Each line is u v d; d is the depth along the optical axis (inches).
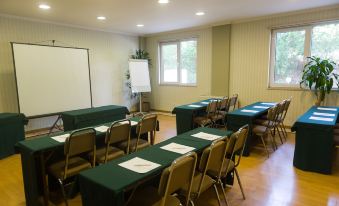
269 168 130.0
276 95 213.2
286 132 201.6
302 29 196.7
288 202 96.8
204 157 73.5
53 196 102.9
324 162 120.7
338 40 183.0
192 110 174.9
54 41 223.1
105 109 187.8
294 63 204.8
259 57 219.1
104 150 111.3
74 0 153.3
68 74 216.2
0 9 173.9
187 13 193.3
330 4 173.3
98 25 240.2
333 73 180.7
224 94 244.4
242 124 147.6
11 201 102.0
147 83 283.3
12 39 196.1
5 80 194.9
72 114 167.2
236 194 103.3
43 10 177.9
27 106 190.1
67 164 89.7
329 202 96.4
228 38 233.3
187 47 274.1
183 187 73.8
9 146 154.6
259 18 211.9
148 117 118.9
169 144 88.4
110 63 275.6
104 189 56.9
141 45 308.7
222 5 171.6
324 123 120.1
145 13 191.2
